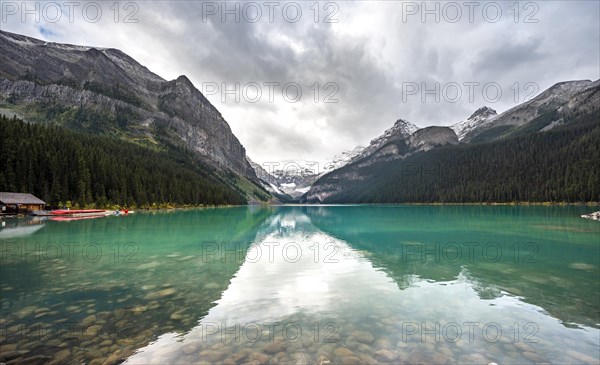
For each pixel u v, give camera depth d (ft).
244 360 25.68
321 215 288.92
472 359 26.03
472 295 43.50
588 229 123.03
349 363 25.26
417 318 35.14
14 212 196.34
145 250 79.25
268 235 118.42
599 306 38.70
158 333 30.83
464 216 216.33
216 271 57.26
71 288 45.34
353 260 68.28
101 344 28.27
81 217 190.39
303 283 49.67
